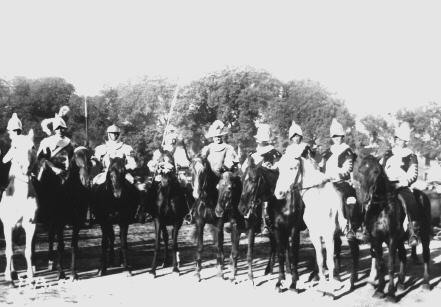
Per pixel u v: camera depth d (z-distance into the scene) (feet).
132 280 34.50
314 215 29.96
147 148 183.21
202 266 40.52
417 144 213.66
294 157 30.45
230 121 186.50
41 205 33.68
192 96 187.32
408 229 29.73
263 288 32.22
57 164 34.35
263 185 31.27
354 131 183.01
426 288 31.32
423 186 44.47
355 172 30.96
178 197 37.09
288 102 186.29
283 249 31.55
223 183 33.09
